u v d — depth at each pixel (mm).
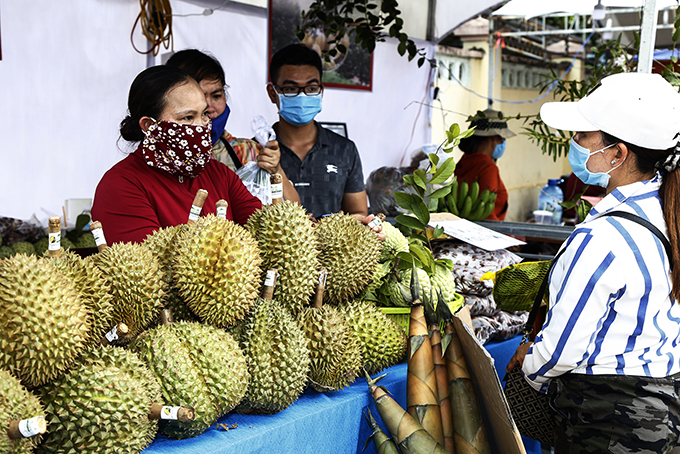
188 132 1854
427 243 2229
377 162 5875
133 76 3846
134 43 3826
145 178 1939
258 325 1361
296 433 1369
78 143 3641
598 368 1574
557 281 1649
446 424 1506
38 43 3385
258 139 2492
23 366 1036
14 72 3311
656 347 1560
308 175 3238
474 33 7945
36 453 1058
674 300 1547
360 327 1598
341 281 1663
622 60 3580
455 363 1521
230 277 1308
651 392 1533
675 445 1576
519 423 1936
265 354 1324
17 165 3398
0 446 926
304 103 2975
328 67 5070
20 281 1050
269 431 1298
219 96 2635
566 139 3637
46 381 1072
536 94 10039
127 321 1279
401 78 6004
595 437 1599
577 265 1538
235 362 1244
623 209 1585
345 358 1479
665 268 1520
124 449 1064
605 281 1493
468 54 7656
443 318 1555
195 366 1204
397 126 6074
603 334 1565
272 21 4492
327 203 3273
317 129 3303
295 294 1513
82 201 3678
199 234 1331
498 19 7895
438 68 6738
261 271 1444
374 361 1609
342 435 1510
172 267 1352
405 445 1407
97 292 1211
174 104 1858
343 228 1709
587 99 1702
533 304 1921
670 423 1537
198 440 1230
